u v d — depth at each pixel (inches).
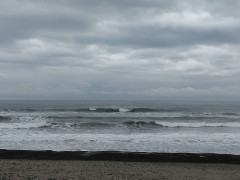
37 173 376.2
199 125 1123.9
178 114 1664.6
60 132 887.7
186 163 469.7
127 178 358.3
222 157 503.8
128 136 805.9
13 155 508.4
